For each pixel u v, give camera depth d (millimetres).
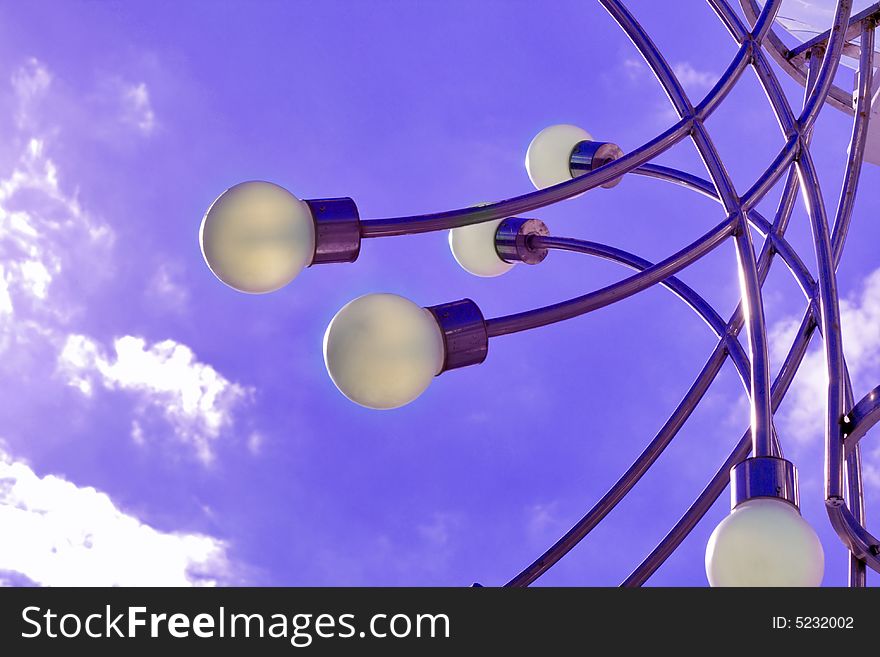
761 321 2314
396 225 2365
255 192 2338
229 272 2334
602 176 2461
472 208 2391
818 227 2561
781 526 1936
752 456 2061
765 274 3119
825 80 2730
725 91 2678
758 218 3189
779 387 2943
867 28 3170
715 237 2477
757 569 1931
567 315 2344
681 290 3152
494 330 2320
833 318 2367
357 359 2215
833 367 2273
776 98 2719
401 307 2250
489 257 3652
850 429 2154
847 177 2961
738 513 1983
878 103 3588
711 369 2969
